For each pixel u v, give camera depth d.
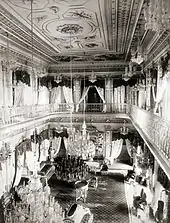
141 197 13.88
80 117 21.78
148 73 15.88
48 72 22.09
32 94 18.03
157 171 13.39
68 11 9.26
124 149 22.52
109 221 12.41
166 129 7.26
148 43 12.95
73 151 13.25
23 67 16.20
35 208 6.23
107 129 21.70
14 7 8.77
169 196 10.18
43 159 20.84
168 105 11.33
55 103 21.81
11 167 14.53
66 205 14.05
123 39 13.28
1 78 13.05
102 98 21.55
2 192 13.29
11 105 14.35
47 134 21.98
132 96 20.78
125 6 8.54
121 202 14.75
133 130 21.11
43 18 10.07
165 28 4.66
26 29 11.55
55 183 17.81
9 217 6.19
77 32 12.16
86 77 21.70
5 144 13.05
